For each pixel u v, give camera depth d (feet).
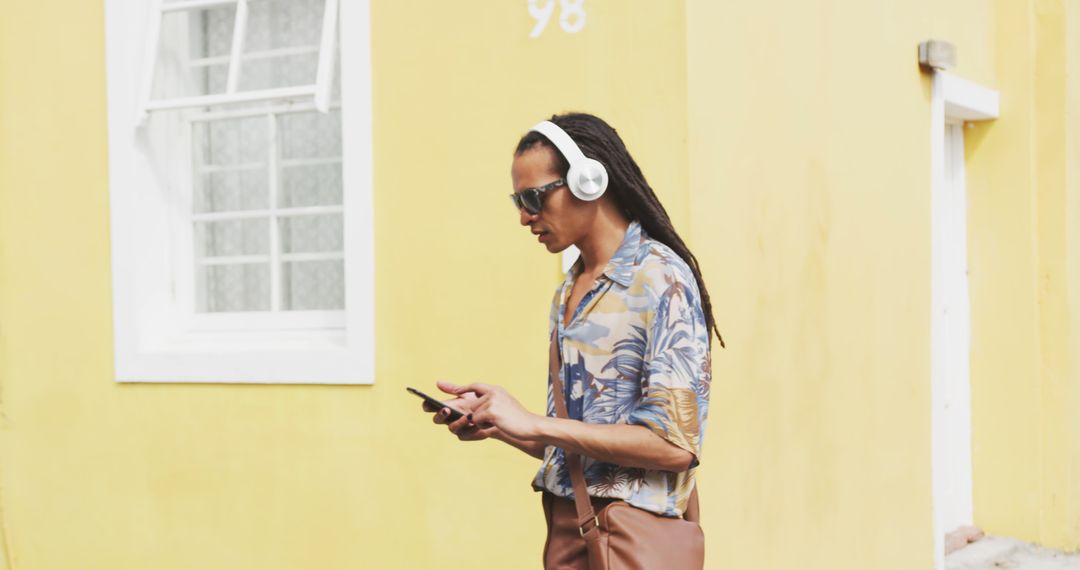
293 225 14.78
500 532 13.00
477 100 12.98
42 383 15.48
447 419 7.93
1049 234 19.29
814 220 14.14
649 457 7.52
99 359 15.15
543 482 8.28
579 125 8.17
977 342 19.70
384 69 13.42
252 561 14.26
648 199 8.10
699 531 7.93
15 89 15.60
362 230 13.47
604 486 7.88
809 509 13.91
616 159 8.09
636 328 7.83
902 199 16.26
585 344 7.99
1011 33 19.30
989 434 19.65
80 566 15.34
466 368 13.06
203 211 15.29
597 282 8.00
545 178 8.08
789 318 13.58
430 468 13.29
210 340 14.90
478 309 13.00
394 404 13.42
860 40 15.28
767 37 13.28
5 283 15.67
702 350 7.68
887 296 15.83
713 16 12.30
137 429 14.92
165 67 15.26
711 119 12.24
